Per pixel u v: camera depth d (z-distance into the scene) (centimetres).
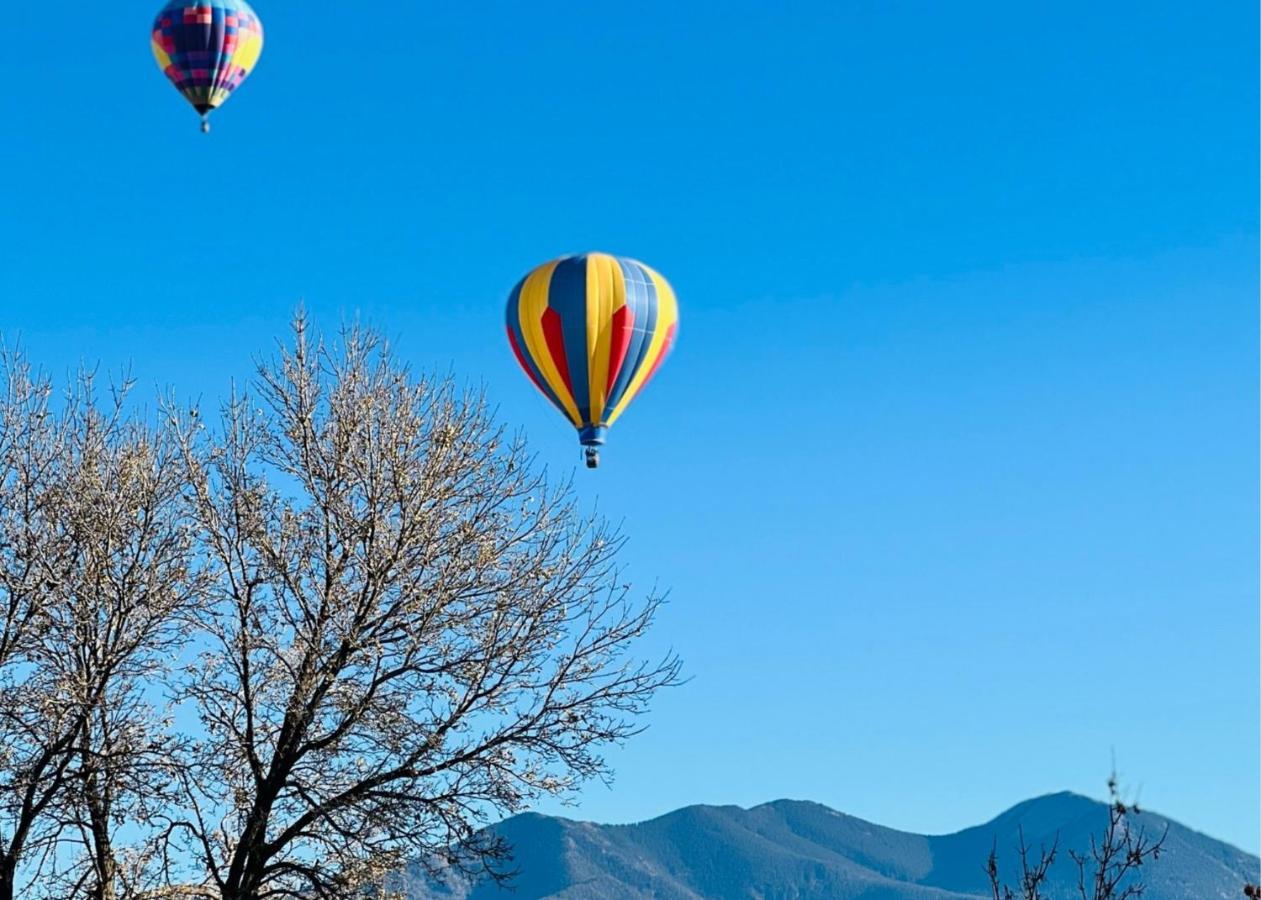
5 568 2641
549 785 2584
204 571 2666
